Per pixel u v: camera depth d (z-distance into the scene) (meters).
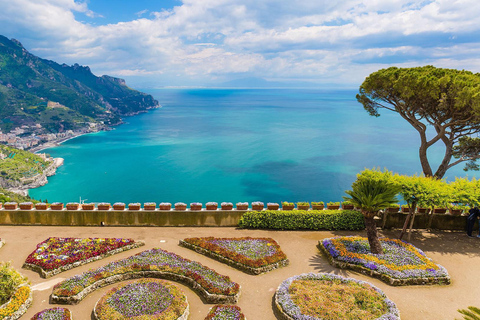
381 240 18.81
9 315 12.21
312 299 13.23
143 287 14.05
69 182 196.00
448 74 22.08
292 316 12.30
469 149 27.53
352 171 186.12
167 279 15.36
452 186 20.14
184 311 12.48
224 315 12.31
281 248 18.75
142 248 18.48
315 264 16.92
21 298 13.00
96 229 21.12
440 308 13.34
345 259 16.48
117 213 21.56
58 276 15.38
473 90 19.22
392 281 14.97
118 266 15.58
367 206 16.67
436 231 21.70
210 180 183.12
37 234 20.16
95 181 196.25
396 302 13.71
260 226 21.56
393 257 16.72
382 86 24.91
